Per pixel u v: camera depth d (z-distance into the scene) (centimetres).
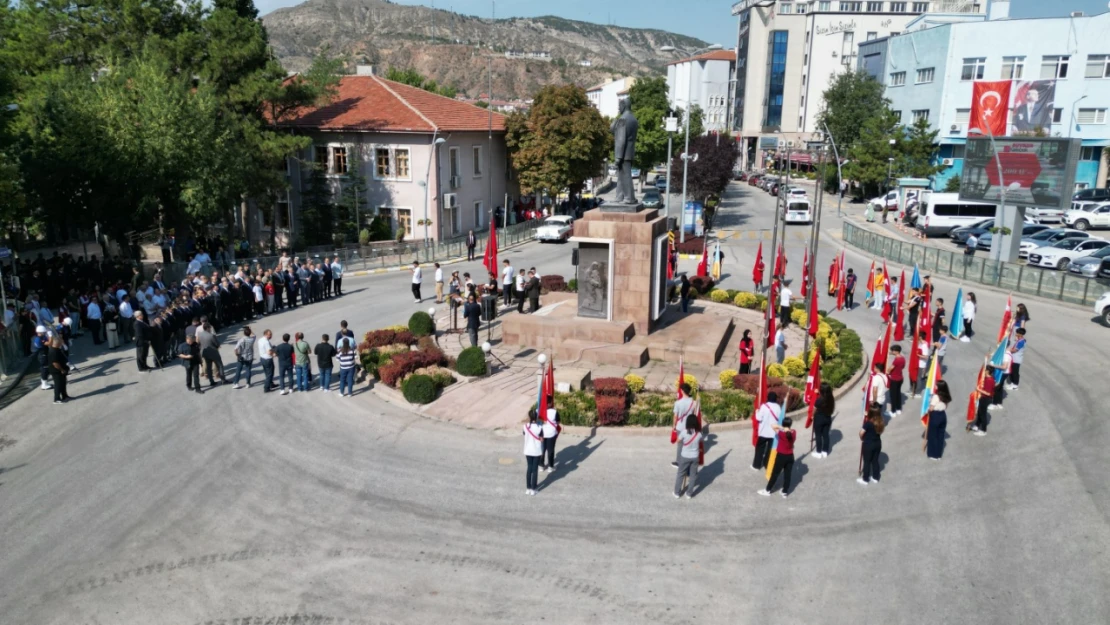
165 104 3081
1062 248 3488
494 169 5062
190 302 2303
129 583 1046
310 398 1811
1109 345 2198
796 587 1031
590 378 1870
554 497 1295
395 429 1608
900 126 6234
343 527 1196
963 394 1823
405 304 2880
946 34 5841
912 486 1323
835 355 2053
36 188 2992
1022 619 955
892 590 1021
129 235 3991
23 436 1576
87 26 3481
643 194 6850
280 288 2798
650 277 2127
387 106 4472
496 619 966
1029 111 5334
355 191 4228
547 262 3803
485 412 1688
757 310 2680
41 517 1230
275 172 3778
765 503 1270
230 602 1002
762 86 10325
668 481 1356
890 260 3753
